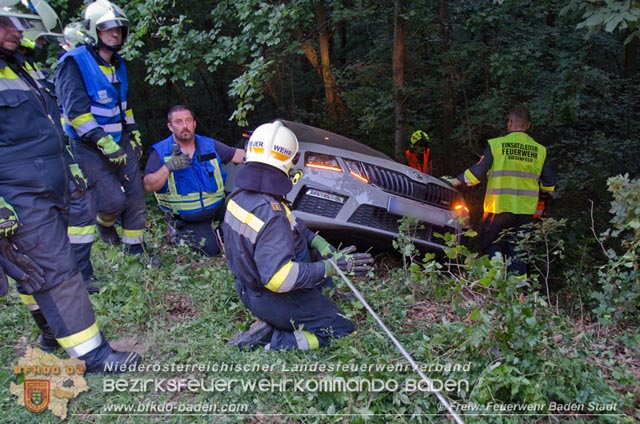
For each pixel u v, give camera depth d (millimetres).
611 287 4105
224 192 5871
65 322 3205
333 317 3600
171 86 10375
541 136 10266
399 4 8156
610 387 3199
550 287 6723
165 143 5426
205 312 4059
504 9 8102
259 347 3566
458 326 3525
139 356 3438
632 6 3938
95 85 4410
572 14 7207
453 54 8695
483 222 6125
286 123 6332
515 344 3049
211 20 8203
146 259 4855
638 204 3947
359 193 5367
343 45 10977
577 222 7988
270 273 3160
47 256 3115
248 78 6004
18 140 3059
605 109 9625
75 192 3438
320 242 3738
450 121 10047
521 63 8453
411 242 5094
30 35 3279
